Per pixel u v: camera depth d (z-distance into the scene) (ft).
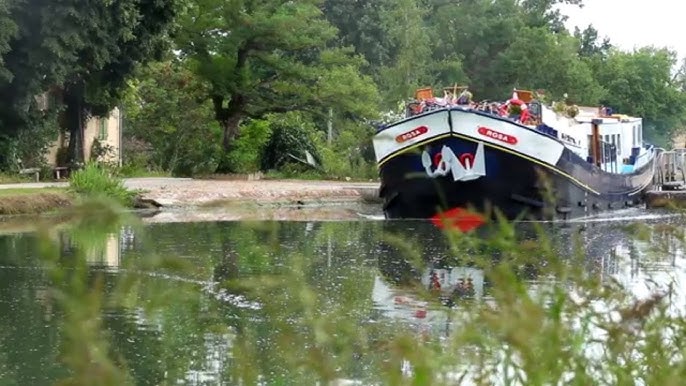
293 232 68.64
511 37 229.45
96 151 142.20
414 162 80.84
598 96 234.38
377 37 203.51
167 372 23.25
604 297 12.78
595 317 13.52
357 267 45.37
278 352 22.41
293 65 143.54
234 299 31.65
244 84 144.66
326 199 112.98
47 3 96.43
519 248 14.79
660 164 117.29
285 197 109.09
